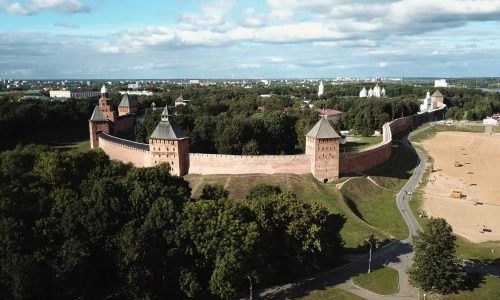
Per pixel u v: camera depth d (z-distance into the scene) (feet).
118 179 301.02
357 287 269.85
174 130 477.77
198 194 430.20
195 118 636.07
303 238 269.03
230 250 233.76
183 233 241.96
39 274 206.80
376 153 556.10
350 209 405.80
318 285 271.28
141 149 520.01
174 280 238.89
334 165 467.52
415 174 575.38
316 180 461.78
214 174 476.13
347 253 327.06
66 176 311.68
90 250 231.30
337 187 448.65
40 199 263.90
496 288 263.49
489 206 450.71
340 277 283.79
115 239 233.55
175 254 240.32
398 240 354.95
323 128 462.60
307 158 470.39
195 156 483.10
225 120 576.20
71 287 214.69
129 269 228.43
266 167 467.93
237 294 254.27
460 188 513.04
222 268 227.81
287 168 468.75
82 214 238.48
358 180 478.18
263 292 261.03
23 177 301.43
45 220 236.43
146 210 259.60
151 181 292.20
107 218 237.66
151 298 232.73
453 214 425.69
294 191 433.07
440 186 519.19
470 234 378.12
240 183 447.83
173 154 476.95
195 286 231.30
